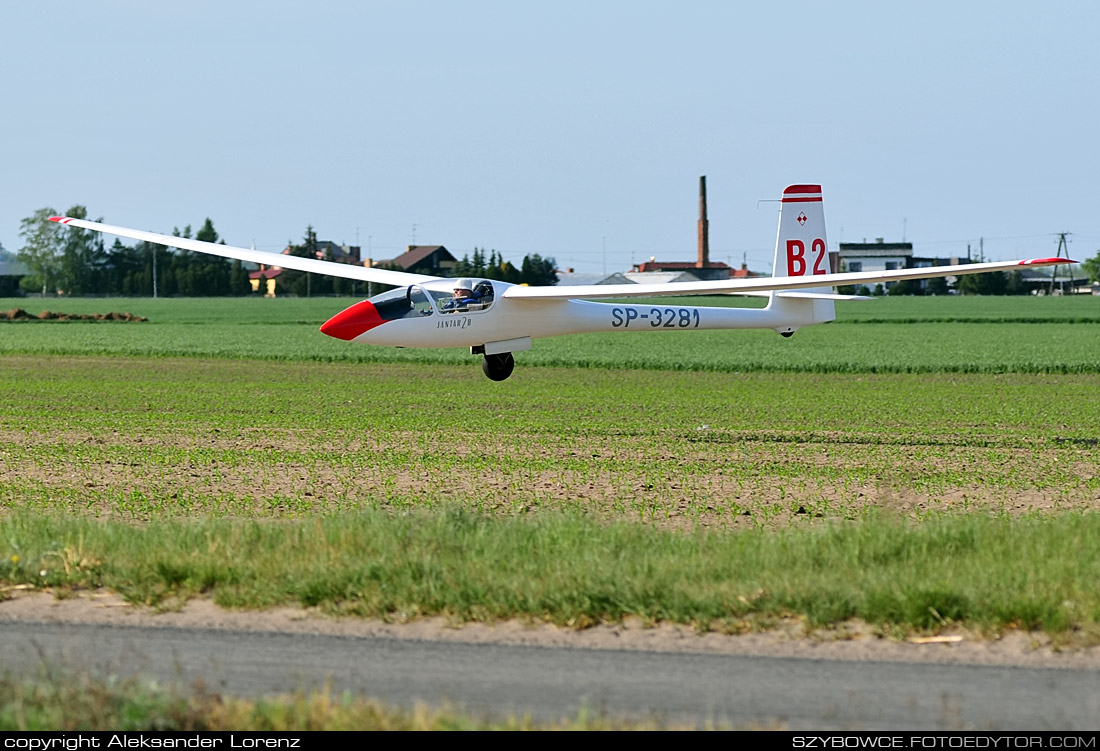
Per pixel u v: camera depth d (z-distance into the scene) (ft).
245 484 199.11
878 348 642.63
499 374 255.09
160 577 118.01
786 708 86.53
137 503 178.70
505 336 248.52
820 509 175.01
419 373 476.95
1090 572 114.11
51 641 101.81
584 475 209.67
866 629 104.68
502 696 88.94
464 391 396.16
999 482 202.28
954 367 479.82
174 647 100.58
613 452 242.78
